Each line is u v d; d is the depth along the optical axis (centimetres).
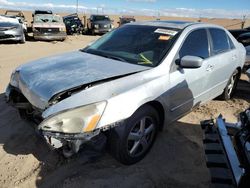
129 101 309
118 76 329
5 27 1277
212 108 545
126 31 448
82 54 417
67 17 2225
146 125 353
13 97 379
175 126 459
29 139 392
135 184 320
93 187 311
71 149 291
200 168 356
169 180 331
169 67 370
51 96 296
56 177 322
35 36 1505
